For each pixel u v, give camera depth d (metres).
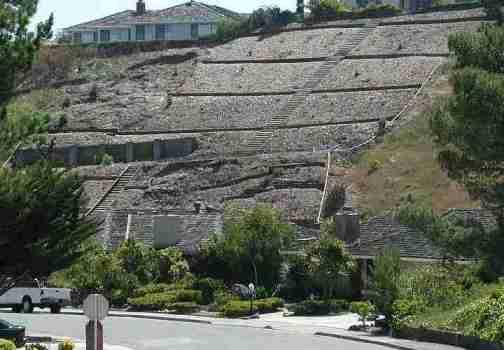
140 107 112.94
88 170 97.38
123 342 47.06
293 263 68.12
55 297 64.81
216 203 84.19
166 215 78.12
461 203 75.81
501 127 46.25
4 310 67.56
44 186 33.59
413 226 50.91
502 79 46.41
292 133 98.62
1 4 33.56
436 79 102.62
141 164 96.31
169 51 127.25
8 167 34.28
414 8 136.50
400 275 51.59
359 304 55.69
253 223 68.62
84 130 108.88
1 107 33.88
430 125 49.91
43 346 39.66
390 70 107.75
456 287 49.50
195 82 116.88
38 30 34.03
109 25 152.88
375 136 92.88
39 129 34.25
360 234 67.44
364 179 84.75
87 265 69.38
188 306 64.50
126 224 80.50
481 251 49.00
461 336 41.81
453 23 115.88
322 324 56.59
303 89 108.56
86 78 124.44
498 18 113.88
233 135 101.06
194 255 72.44
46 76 126.25
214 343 46.41
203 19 149.00
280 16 128.38
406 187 81.38
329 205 81.38
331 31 121.69
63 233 34.38
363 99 102.50
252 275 69.25
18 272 34.94
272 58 118.38
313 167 87.31
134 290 69.06
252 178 87.44
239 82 114.50
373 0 149.50
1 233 33.41
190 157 97.62
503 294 41.91
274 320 59.44
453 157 50.34
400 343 43.84
